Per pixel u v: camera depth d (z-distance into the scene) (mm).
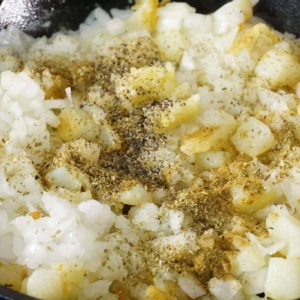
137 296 188
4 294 159
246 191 208
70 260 184
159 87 239
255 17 282
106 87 248
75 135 226
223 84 249
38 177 209
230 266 193
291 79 251
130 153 227
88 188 210
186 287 190
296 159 220
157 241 200
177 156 223
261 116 237
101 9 281
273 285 188
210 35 268
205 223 206
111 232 203
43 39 270
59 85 242
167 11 273
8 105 226
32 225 191
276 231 197
